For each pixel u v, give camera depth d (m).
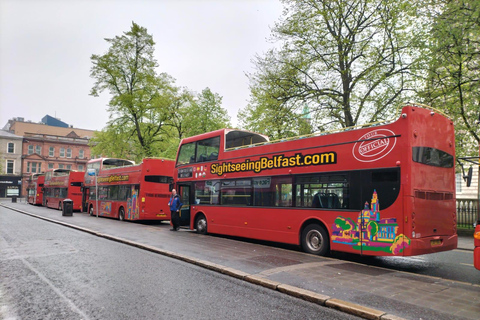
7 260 8.73
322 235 9.52
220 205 13.28
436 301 5.41
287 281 6.48
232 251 9.82
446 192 8.66
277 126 20.00
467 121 16.45
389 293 5.81
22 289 6.16
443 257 10.36
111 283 6.57
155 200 20.19
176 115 35.00
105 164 26.20
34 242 11.85
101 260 8.80
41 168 71.81
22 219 21.88
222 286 6.41
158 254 9.70
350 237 8.72
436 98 16.62
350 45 18.09
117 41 32.59
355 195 8.74
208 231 13.80
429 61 16.09
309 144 10.16
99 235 13.66
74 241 12.18
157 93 33.25
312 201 9.84
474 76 15.82
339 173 9.20
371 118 17.86
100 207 25.17
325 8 18.52
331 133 9.60
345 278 6.80
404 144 7.94
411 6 16.50
